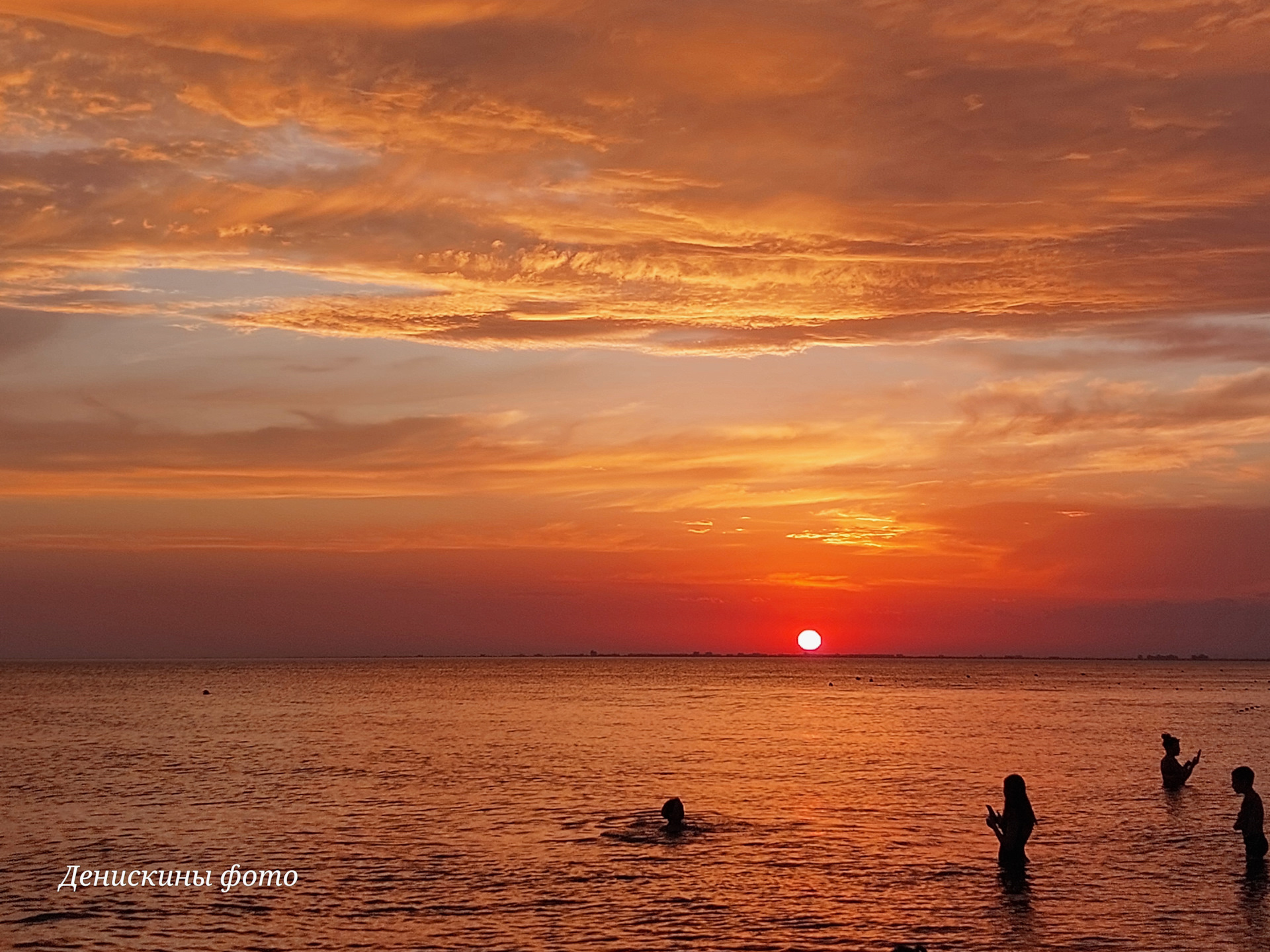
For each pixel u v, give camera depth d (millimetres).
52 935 22453
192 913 24062
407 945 21672
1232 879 27172
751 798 41562
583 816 36844
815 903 24750
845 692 167625
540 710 110000
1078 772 50906
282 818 36219
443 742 68125
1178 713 106188
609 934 22375
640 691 167750
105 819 36094
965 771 51625
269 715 98812
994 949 21438
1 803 39875
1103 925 23000
